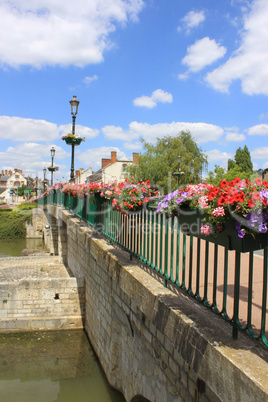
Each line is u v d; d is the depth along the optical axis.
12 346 10.65
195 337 2.73
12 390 8.78
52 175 26.02
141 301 4.10
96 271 8.50
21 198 95.25
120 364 6.13
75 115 14.35
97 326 8.58
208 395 2.68
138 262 5.31
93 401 8.16
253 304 3.30
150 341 4.12
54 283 11.88
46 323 11.69
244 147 35.84
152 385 4.16
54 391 8.59
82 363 9.28
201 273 4.54
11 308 11.72
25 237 41.28
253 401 1.97
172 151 30.67
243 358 2.25
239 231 2.25
